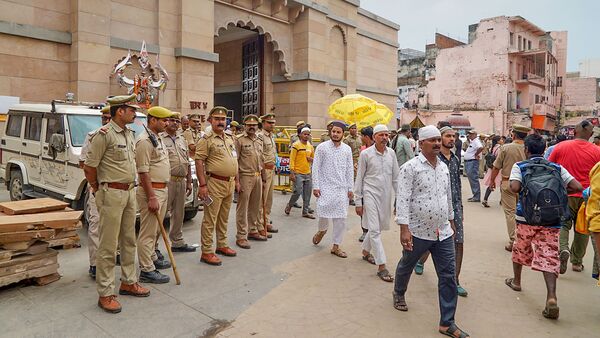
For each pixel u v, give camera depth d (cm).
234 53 1972
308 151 840
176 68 1298
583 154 532
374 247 512
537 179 428
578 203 528
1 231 418
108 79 1135
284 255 590
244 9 1548
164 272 509
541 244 425
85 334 353
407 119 3741
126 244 428
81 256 554
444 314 369
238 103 2216
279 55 1731
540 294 468
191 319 387
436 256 383
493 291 476
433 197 379
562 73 4328
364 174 542
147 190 448
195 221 777
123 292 437
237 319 391
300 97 1731
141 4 1218
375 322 391
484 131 3403
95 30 1105
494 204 1067
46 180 726
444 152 458
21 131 806
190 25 1305
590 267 572
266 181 688
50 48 1070
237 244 630
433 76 3959
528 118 3366
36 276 446
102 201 396
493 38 3559
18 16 1014
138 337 352
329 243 660
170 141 573
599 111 4459
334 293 458
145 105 1154
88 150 394
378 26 2236
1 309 395
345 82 1953
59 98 1088
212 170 540
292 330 373
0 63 992
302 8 1691
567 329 387
